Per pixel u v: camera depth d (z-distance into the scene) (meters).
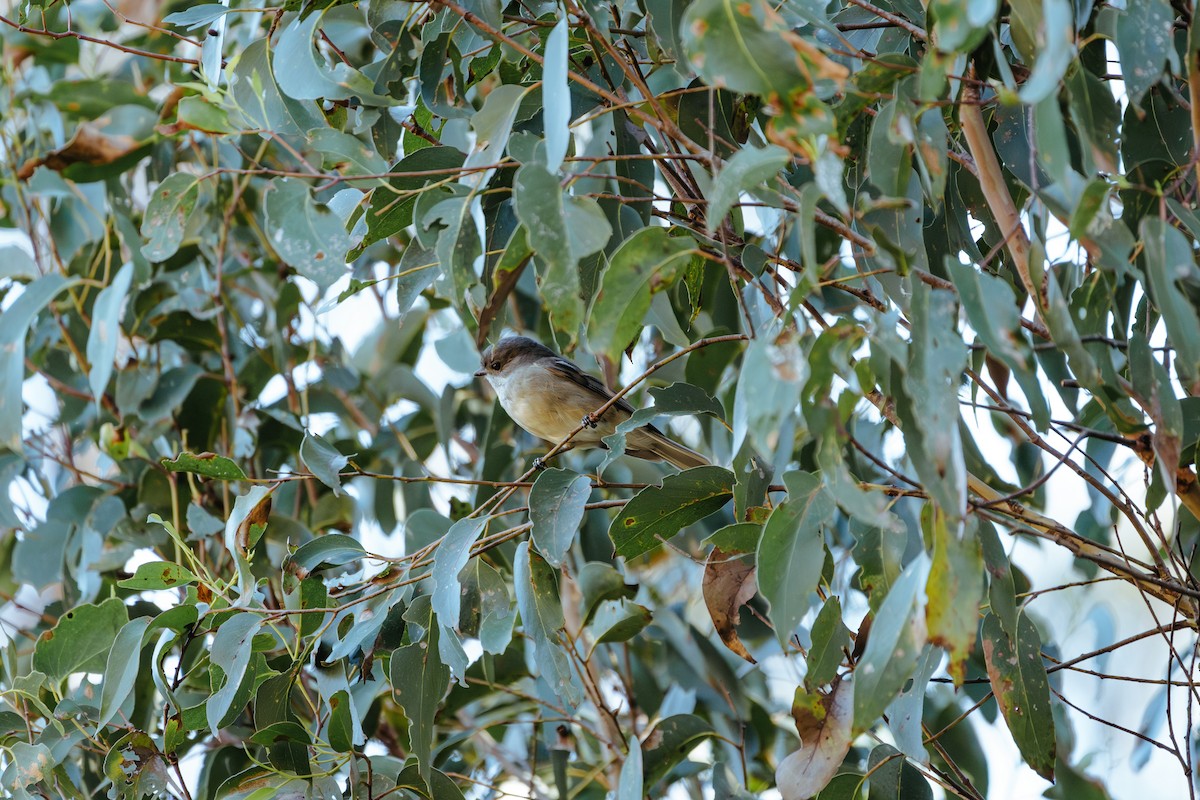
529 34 7.28
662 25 5.93
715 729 7.96
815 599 8.87
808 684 5.38
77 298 10.21
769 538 4.99
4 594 9.43
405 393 10.88
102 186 10.48
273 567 9.20
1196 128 5.02
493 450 9.52
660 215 6.69
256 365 10.48
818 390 4.59
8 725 7.19
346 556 6.80
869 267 6.43
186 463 6.71
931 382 4.34
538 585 6.23
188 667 8.36
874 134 5.12
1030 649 5.54
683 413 6.56
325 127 6.30
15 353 8.16
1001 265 6.39
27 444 10.09
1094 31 5.75
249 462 10.03
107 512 9.48
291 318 10.19
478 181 5.60
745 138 6.50
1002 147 6.10
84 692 7.20
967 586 4.25
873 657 4.52
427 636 6.47
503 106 5.59
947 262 4.64
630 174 6.68
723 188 4.63
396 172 6.05
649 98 5.77
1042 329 5.55
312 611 6.37
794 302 4.55
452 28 6.21
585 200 4.84
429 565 6.91
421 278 6.46
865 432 8.41
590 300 6.53
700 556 9.52
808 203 4.49
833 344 4.58
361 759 7.03
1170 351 6.12
